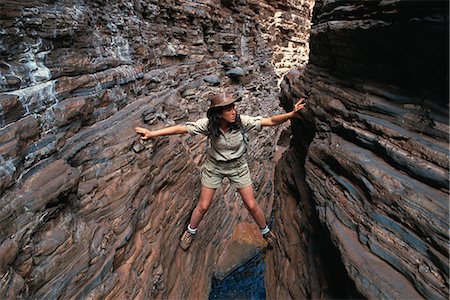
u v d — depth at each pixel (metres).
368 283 2.75
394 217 2.88
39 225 3.25
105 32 6.35
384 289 2.61
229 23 15.84
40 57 4.14
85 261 3.69
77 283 3.54
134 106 6.48
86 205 4.13
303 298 4.97
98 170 4.55
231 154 5.04
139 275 4.83
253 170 14.69
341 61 4.48
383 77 3.63
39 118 3.80
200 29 13.10
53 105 4.18
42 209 3.29
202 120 4.96
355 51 4.09
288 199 7.68
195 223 6.34
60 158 3.98
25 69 3.82
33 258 3.12
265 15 21.16
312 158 4.66
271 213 13.92
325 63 5.32
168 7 10.49
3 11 3.58
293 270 5.80
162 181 6.18
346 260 3.07
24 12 3.87
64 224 3.66
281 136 22.50
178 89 9.91
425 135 2.95
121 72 6.46
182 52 11.29
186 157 7.79
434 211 2.53
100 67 5.64
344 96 4.23
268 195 16.22
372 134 3.50
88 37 5.47
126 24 7.52
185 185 7.38
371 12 3.57
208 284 7.78
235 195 11.41
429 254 2.50
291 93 7.14
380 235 2.94
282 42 24.47
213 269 8.41
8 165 3.04
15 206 3.00
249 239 9.62
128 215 4.72
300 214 6.31
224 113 4.50
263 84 19.53
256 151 15.52
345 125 4.00
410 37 3.06
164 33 10.43
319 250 4.87
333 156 3.93
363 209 3.27
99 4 6.34
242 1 17.09
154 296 5.23
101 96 5.39
